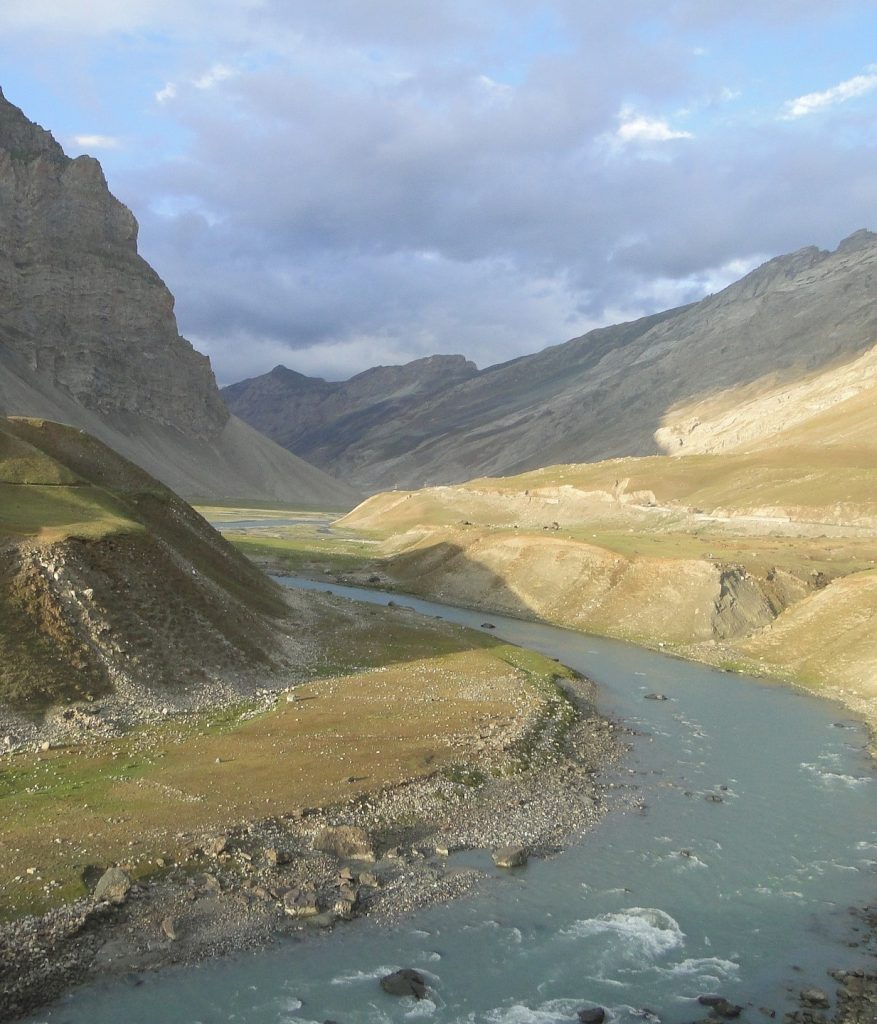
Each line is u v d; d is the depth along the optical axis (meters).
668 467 199.75
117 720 48.22
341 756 45.19
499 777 44.72
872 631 72.81
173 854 33.25
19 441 75.06
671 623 88.56
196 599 64.12
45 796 37.84
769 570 94.38
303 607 87.81
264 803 38.53
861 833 39.91
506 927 30.84
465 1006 26.20
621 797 44.06
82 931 28.36
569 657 79.44
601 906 32.62
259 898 31.27
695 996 27.12
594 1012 26.02
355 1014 25.52
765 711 61.56
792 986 27.75
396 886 33.22
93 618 54.00
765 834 39.62
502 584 110.94
